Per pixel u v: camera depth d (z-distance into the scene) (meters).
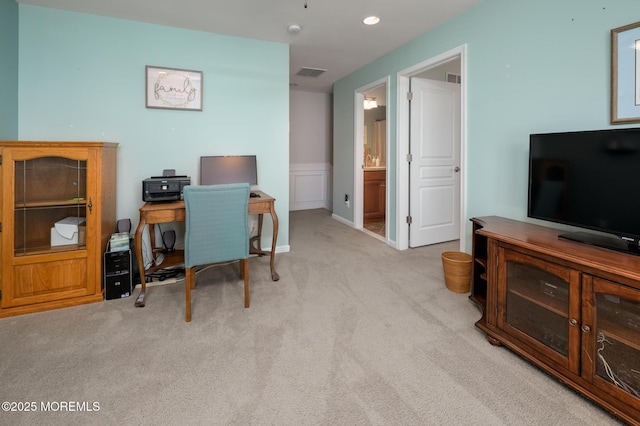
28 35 2.77
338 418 1.43
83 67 2.93
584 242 1.74
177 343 2.00
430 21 3.09
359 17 3.00
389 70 4.01
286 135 3.74
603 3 1.93
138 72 3.10
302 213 6.50
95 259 2.55
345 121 5.27
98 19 2.95
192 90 3.29
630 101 1.83
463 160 2.93
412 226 4.00
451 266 2.72
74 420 1.41
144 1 2.70
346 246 4.17
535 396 1.55
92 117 2.99
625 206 1.63
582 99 2.05
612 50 1.88
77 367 1.76
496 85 2.61
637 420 1.32
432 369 1.75
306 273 3.21
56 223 2.48
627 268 1.36
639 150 1.57
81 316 2.33
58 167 2.46
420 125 3.91
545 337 1.70
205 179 3.25
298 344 1.99
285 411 1.47
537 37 2.29
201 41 3.30
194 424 1.40
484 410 1.47
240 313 2.39
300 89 6.38
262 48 3.55
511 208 2.54
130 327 2.19
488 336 2.01
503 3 2.53
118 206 3.11
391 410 1.47
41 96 2.83
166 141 3.24
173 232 3.18
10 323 2.22
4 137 2.56
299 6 2.79
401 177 3.91
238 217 2.38
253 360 1.84
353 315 2.36
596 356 1.45
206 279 3.05
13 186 2.32
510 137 2.52
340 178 5.59
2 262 2.31
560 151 1.93
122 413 1.46
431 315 2.35
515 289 1.87
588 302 1.46
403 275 3.15
